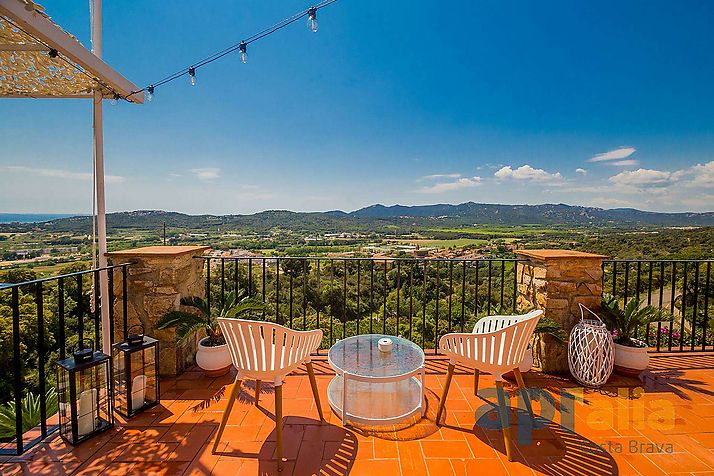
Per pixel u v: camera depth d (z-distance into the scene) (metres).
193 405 2.35
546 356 2.90
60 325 2.17
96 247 2.82
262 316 3.09
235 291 2.98
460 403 2.38
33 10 1.70
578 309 2.92
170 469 1.71
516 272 3.55
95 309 2.81
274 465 1.74
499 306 3.22
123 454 1.83
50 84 2.65
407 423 2.13
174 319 2.64
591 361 2.56
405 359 2.26
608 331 2.62
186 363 2.99
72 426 1.87
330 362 2.22
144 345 2.24
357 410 2.24
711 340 3.85
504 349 1.91
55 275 2.15
